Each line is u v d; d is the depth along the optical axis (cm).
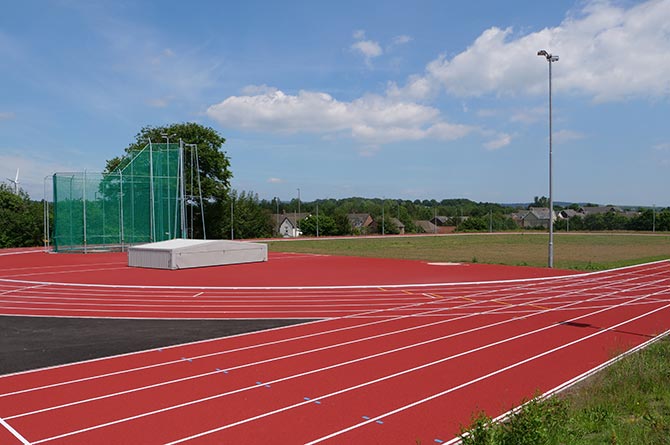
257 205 8275
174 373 1025
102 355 1164
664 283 2397
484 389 927
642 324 1479
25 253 4372
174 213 4778
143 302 1914
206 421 783
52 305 1855
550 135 3050
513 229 10950
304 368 1057
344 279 2605
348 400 873
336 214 9350
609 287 2266
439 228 11925
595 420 725
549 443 607
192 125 6669
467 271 2964
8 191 6475
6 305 1858
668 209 10175
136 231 4556
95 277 2683
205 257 3253
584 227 10525
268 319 1584
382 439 722
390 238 7812
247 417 798
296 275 2789
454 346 1234
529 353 1168
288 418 796
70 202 4284
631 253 4544
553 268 3072
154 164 4656
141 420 787
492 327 1448
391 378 991
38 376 1008
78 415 806
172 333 1391
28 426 764
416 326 1467
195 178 6506
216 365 1081
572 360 1109
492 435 577
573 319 1558
